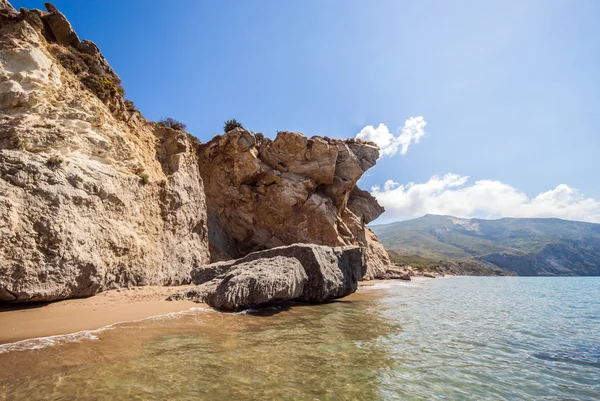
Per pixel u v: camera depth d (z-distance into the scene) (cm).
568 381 558
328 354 650
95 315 877
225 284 1177
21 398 388
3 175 998
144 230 1548
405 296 1964
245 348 658
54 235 1033
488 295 2252
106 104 1697
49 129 1288
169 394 422
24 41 1411
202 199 2177
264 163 3403
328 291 1493
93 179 1280
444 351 718
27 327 736
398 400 453
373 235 4666
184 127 2805
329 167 3409
